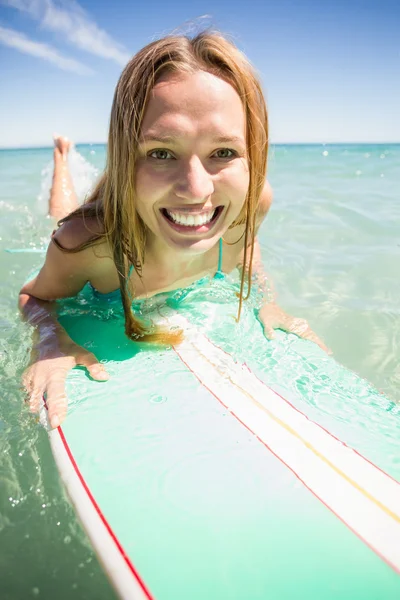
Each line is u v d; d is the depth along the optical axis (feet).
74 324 1.72
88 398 1.29
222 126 1.24
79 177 4.16
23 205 3.72
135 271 1.69
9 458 1.14
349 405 1.30
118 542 0.89
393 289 2.28
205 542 0.87
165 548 0.87
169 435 1.14
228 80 1.30
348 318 2.02
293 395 1.33
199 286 1.94
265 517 0.92
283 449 1.09
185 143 1.23
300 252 2.77
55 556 0.93
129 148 1.31
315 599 0.77
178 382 1.36
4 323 1.85
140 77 1.26
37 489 1.06
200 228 1.38
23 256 2.63
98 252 1.64
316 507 0.94
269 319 1.80
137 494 0.98
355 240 2.99
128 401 1.28
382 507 0.94
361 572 0.81
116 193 1.42
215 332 1.66
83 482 1.02
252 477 1.01
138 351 1.54
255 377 1.41
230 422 1.19
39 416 1.25
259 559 0.83
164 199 1.32
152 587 0.80
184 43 1.28
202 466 1.04
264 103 1.47
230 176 1.32
